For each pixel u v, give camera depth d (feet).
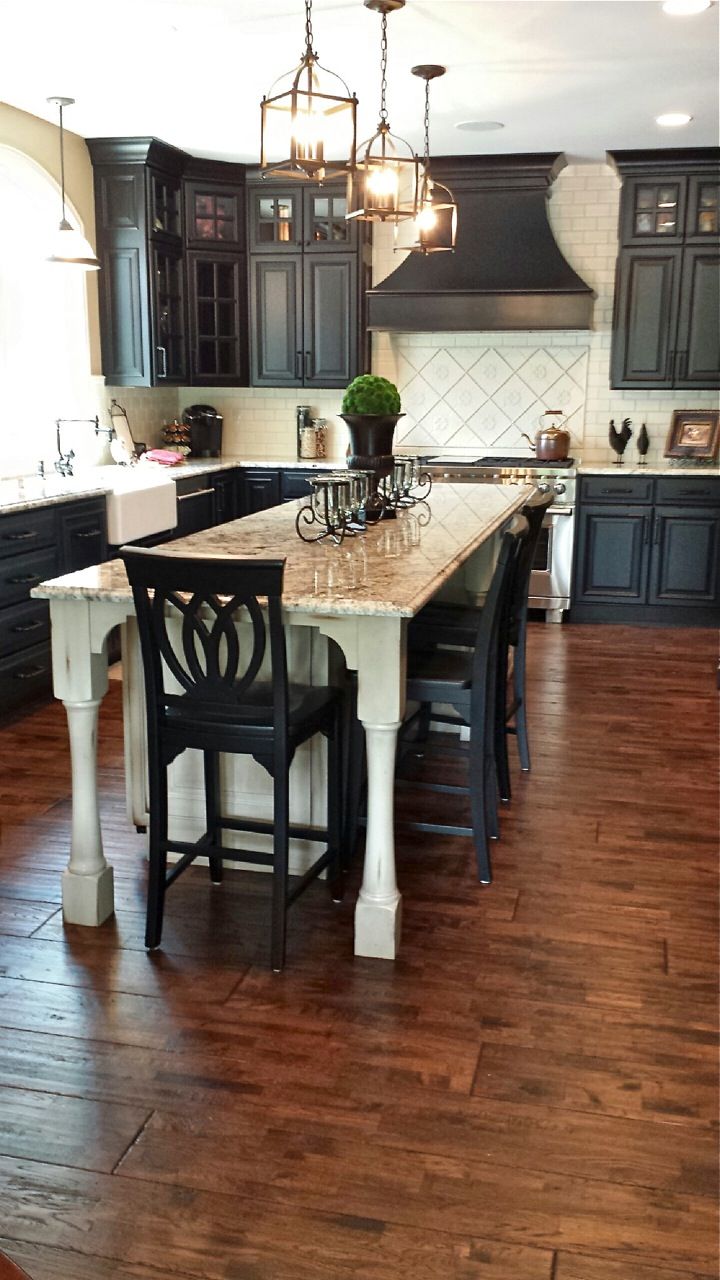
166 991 8.51
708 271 21.50
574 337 23.29
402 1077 7.46
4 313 19.29
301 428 24.41
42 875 10.53
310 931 9.50
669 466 22.67
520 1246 5.99
